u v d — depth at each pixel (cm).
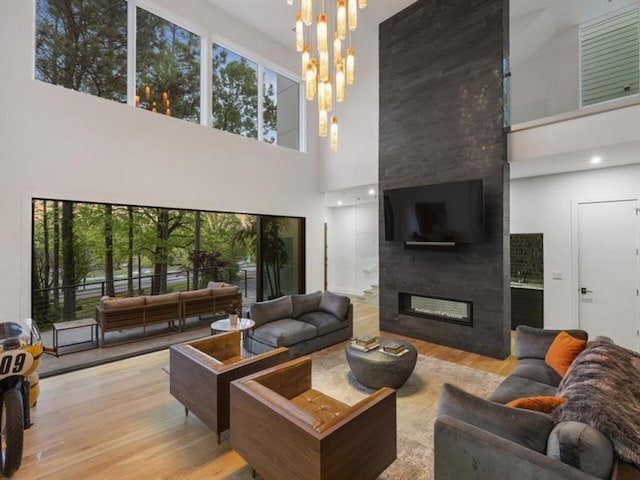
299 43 311
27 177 368
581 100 398
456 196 429
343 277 925
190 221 932
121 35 456
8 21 358
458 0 450
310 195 699
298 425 164
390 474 210
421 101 492
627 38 442
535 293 516
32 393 290
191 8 516
